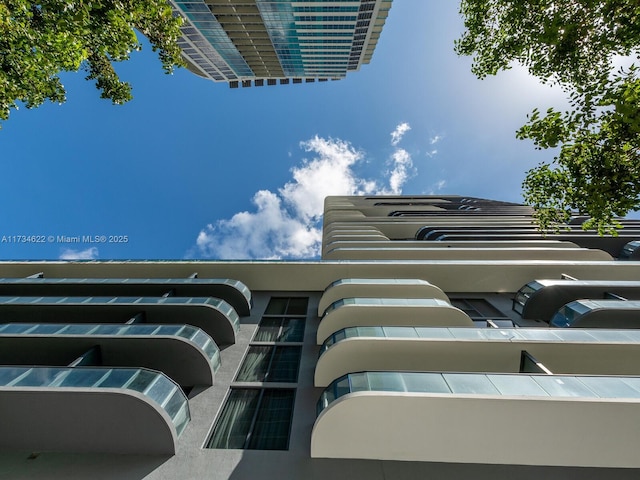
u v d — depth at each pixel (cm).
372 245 2414
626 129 743
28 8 749
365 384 790
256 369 1178
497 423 717
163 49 1188
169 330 1103
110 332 1091
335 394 805
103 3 873
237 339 1338
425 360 973
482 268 1777
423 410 729
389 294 1470
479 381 775
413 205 5634
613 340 972
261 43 5522
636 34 734
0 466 751
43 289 1588
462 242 2395
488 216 3850
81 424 782
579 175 839
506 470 718
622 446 695
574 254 2039
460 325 1203
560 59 942
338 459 763
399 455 745
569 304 1298
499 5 1148
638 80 699
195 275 1819
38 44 807
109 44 920
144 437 791
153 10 943
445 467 734
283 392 1055
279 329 1462
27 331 1102
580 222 3250
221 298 1556
